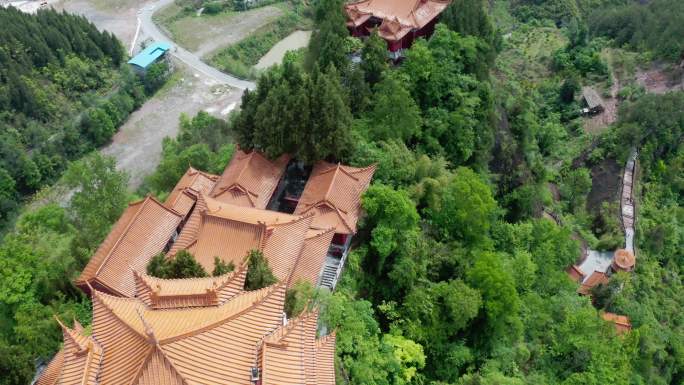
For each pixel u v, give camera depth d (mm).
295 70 79438
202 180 78625
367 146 74000
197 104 143750
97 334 35188
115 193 83062
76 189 121312
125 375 31000
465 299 62188
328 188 66688
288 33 176625
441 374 62781
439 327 63094
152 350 30359
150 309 36812
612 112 138000
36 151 126500
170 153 102875
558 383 69250
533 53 164250
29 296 62781
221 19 176875
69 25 146000
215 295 37281
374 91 84000
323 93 71625
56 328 60438
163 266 52625
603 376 68688
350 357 53031
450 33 92625
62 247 69125
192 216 65625
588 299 85625
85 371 32156
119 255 64875
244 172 71125
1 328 63062
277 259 56469
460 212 72750
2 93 127375
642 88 142000
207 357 32125
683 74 144375
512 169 101062
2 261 63469
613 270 101500
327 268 64250
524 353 68562
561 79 150500
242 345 33938
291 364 34875
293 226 59500
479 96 91438
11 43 133500
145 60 146250
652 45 154750
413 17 97250
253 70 154000
